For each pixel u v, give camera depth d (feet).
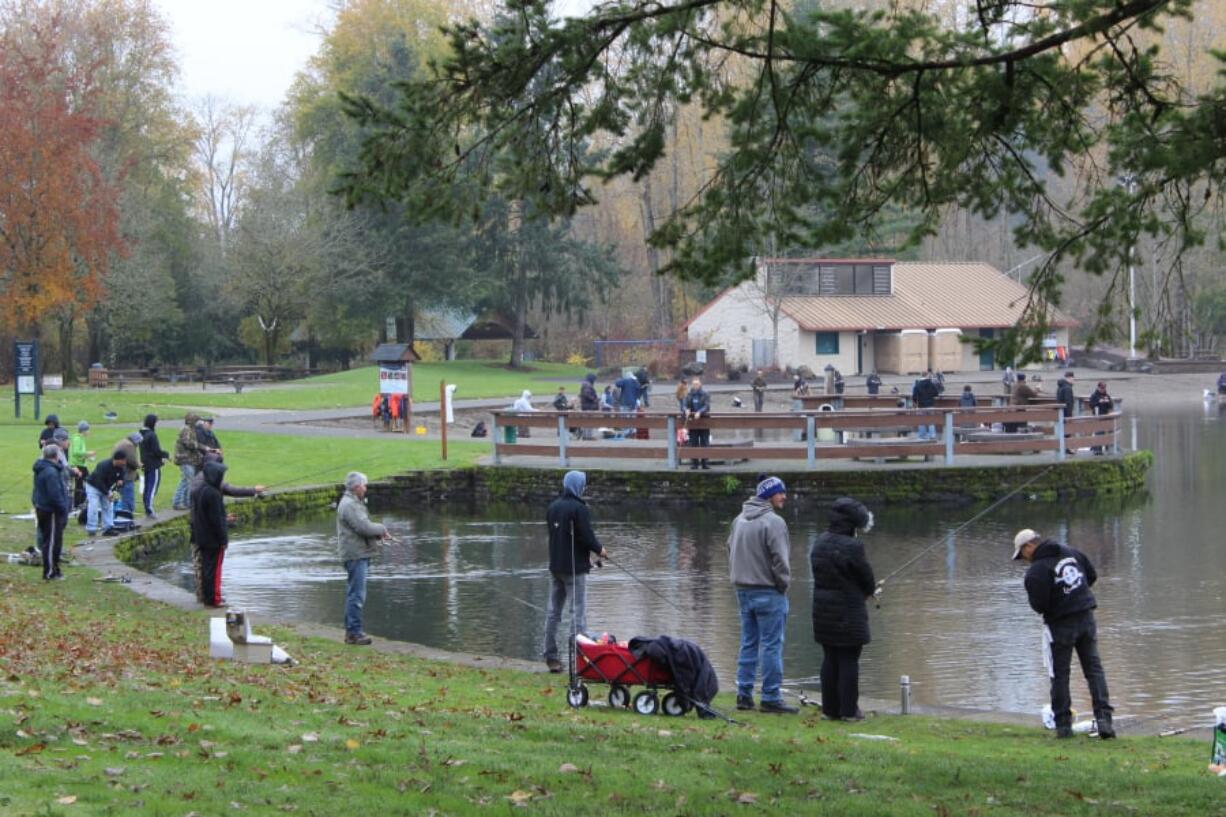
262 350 284.82
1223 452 134.21
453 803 25.81
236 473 106.42
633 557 78.69
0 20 227.20
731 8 38.29
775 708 41.06
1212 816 27.53
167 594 59.47
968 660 53.72
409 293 237.66
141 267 227.20
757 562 40.68
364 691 39.45
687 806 26.91
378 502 105.09
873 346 256.32
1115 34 36.78
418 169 39.19
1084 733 38.86
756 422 103.71
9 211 171.32
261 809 24.22
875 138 39.55
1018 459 107.24
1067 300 265.54
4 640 40.73
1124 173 40.27
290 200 245.45
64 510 61.00
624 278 313.53
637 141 39.04
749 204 39.47
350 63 248.32
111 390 193.57
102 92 216.74
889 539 84.99
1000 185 40.22
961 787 29.81
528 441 124.67
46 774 24.72
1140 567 74.02
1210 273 238.48
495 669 47.50
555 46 37.47
